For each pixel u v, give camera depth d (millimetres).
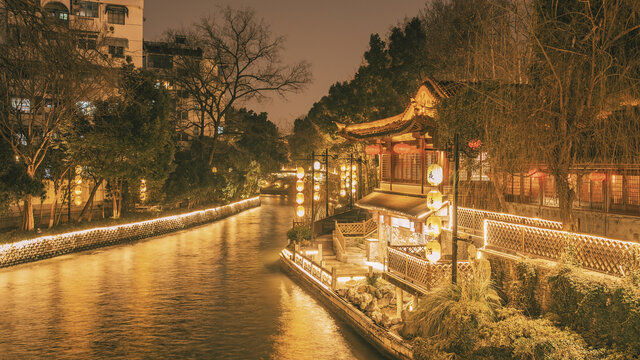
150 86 34031
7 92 25859
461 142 14523
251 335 15633
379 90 36781
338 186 49438
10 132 27281
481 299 11234
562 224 11750
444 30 32656
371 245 24109
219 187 56812
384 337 13570
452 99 15000
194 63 55875
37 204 44031
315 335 15578
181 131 56062
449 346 10617
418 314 12422
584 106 10695
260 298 20281
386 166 26594
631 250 9516
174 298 20250
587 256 10531
